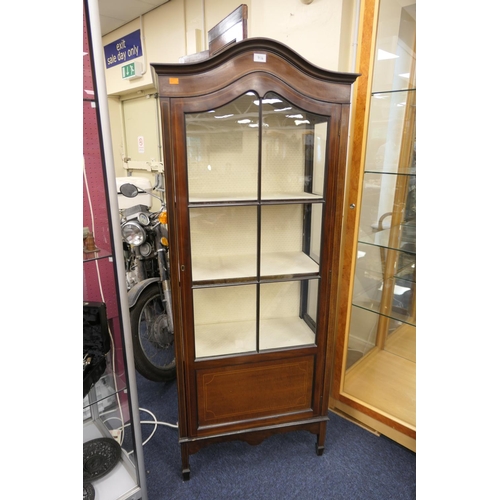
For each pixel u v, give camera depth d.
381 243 1.76
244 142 1.31
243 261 1.47
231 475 1.51
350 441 1.70
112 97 3.90
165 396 2.02
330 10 1.57
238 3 2.29
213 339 1.49
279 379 1.47
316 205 1.41
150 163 3.69
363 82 1.46
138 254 2.29
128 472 1.39
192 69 1.10
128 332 1.19
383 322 2.15
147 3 2.91
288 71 1.17
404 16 1.48
